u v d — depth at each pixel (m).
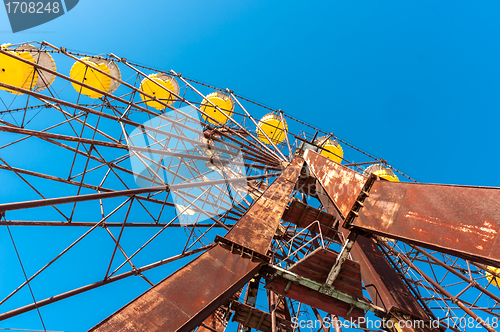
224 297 5.20
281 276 7.09
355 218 5.70
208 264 5.70
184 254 11.26
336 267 6.93
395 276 11.86
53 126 10.58
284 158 17.25
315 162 9.14
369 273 11.77
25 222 8.85
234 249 6.34
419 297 11.94
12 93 14.72
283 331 12.70
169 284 5.00
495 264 2.98
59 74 10.21
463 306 11.16
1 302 7.10
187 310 4.58
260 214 7.70
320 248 7.36
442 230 3.63
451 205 3.66
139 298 4.63
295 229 16.17
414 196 4.31
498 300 11.22
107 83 17.06
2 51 8.94
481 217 3.22
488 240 3.03
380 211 4.96
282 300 14.53
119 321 4.21
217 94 22.38
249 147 18.19
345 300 7.41
